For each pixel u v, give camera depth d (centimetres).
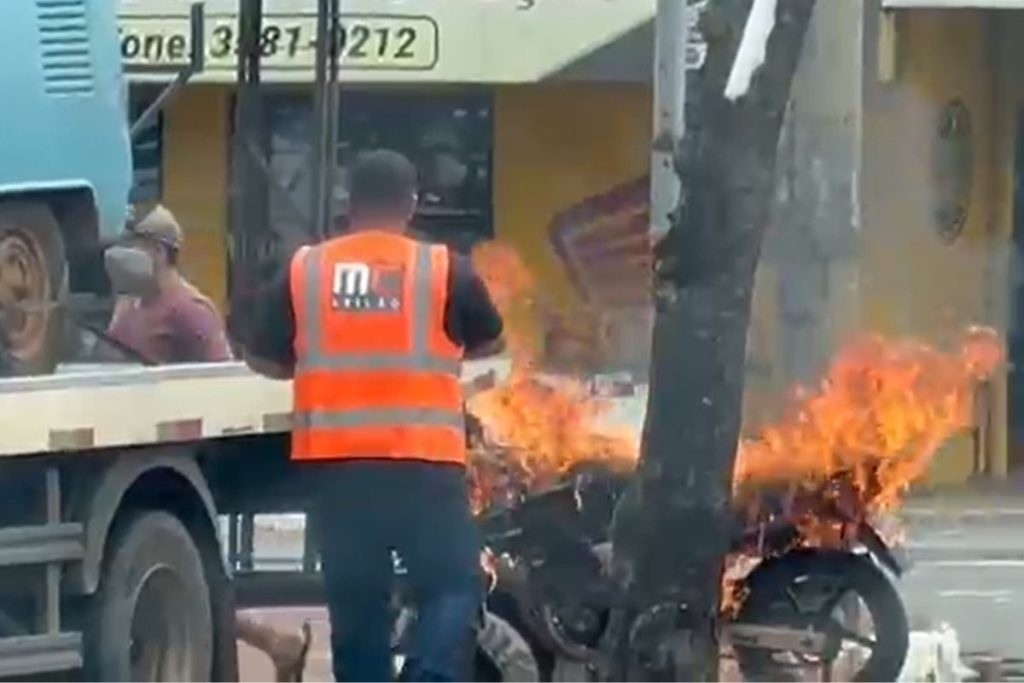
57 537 2139
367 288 2016
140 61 4541
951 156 4753
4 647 2105
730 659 2386
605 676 2248
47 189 2383
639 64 4675
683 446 2191
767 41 2166
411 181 2047
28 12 2392
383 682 2031
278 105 4588
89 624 2177
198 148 4662
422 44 4688
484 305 2028
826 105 3528
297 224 4266
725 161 2172
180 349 2753
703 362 2184
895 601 2381
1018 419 4747
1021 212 4850
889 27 4600
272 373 2056
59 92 2411
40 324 2367
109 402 2170
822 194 3519
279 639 2433
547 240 4791
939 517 4256
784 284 3506
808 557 2366
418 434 2003
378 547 2008
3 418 2039
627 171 4766
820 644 2356
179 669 2272
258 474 2483
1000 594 3491
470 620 2019
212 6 4609
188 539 2297
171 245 2755
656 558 2205
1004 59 4847
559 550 2284
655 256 2230
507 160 4803
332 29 3394
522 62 4694
